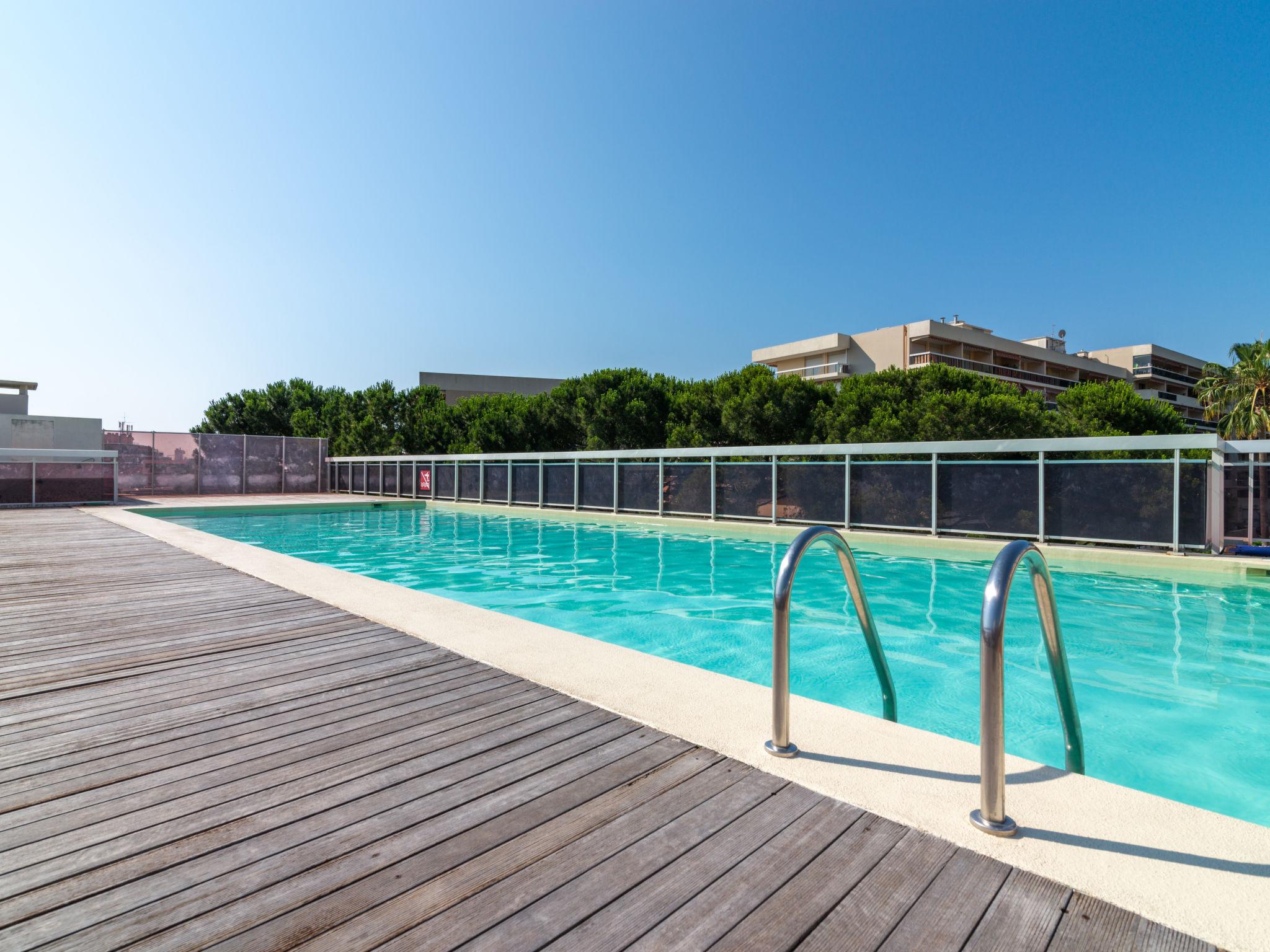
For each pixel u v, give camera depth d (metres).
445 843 1.56
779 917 1.28
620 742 2.14
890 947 1.19
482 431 24.91
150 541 7.95
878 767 1.91
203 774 1.94
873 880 1.39
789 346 53.09
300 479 23.14
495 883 1.40
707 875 1.42
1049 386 54.69
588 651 3.18
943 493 9.54
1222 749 3.08
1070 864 1.43
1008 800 1.71
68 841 1.58
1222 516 7.77
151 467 20.56
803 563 8.38
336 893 1.37
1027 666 4.33
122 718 2.40
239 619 3.95
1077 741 2.08
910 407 17.75
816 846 1.52
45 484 14.99
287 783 1.88
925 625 5.47
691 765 1.97
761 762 1.96
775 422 19.55
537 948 1.20
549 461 16.14
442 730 2.26
